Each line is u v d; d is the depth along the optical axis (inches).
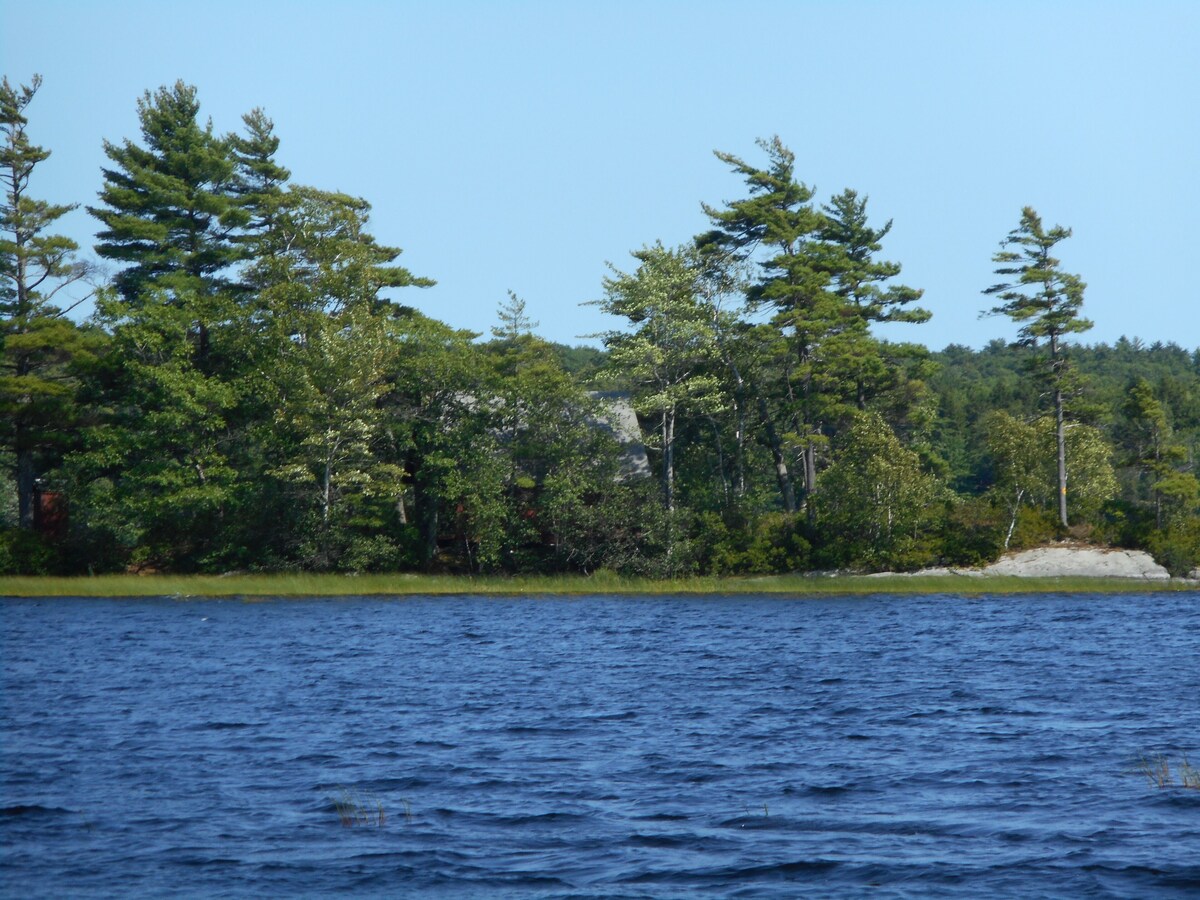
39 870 753.6
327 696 1433.3
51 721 1258.0
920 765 1029.8
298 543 3265.3
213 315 3454.7
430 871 748.6
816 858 765.9
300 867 758.5
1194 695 1396.4
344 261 3528.5
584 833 829.2
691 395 3518.7
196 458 3307.1
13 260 3408.0
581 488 3339.1
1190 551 3265.3
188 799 925.8
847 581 3125.0
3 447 3518.7
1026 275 3484.3
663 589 3122.5
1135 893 692.7
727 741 1146.0
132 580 3061.0
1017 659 1758.1
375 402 3489.2
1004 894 695.1
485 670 1674.5
